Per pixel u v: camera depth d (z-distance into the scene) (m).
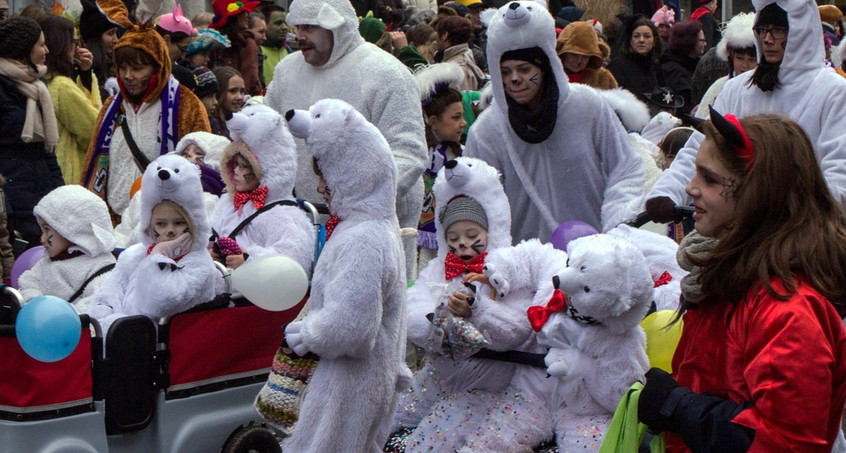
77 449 4.77
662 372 3.13
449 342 4.76
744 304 2.93
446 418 4.84
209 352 5.28
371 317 4.18
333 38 6.66
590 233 5.18
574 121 5.71
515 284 4.87
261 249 5.85
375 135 4.35
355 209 4.33
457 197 5.10
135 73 7.66
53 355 4.43
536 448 4.71
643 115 6.50
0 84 7.75
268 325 5.55
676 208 4.84
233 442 5.29
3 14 8.63
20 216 7.87
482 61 12.23
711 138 3.02
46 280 6.03
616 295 4.21
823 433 2.71
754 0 5.95
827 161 5.71
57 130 8.20
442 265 5.16
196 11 12.60
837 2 18.02
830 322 2.82
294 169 6.27
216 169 7.14
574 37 8.47
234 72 9.33
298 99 6.86
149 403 5.07
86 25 9.47
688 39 12.92
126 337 4.96
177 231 5.32
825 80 5.80
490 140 5.95
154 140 7.78
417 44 11.45
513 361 4.79
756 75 6.02
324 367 4.31
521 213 6.04
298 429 4.27
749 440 2.80
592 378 4.44
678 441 3.16
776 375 2.73
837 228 2.92
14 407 4.65
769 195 2.91
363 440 4.29
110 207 7.89
